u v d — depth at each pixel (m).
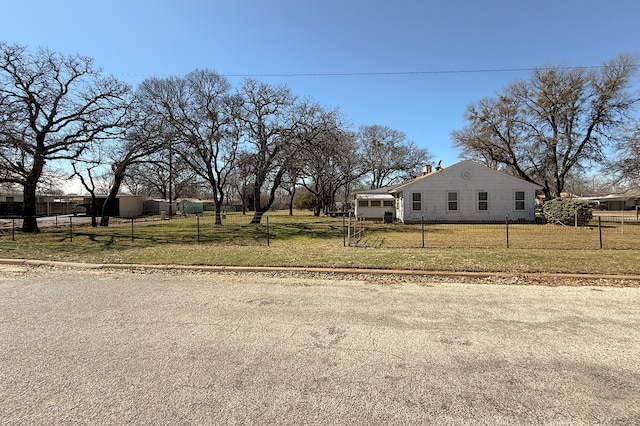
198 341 3.77
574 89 26.88
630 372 3.01
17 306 5.10
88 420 2.39
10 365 3.21
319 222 27.38
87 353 3.46
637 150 22.33
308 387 2.81
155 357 3.37
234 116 22.89
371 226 22.08
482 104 31.17
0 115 15.95
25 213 18.98
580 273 6.76
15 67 17.52
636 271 6.82
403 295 5.61
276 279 6.82
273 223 25.92
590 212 20.31
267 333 4.00
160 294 5.75
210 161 25.36
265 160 23.48
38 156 18.38
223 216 34.03
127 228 21.86
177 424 2.35
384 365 3.19
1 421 2.38
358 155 46.53
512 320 4.37
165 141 21.19
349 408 2.52
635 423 2.33
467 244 12.05
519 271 6.99
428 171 33.94
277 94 22.39
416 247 10.91
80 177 23.89
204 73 24.23
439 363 3.22
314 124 21.77
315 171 24.73
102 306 5.08
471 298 5.39
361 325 4.24
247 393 2.73
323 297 5.52
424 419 2.39
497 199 25.14
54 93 18.80
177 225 25.06
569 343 3.64
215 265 7.98
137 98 21.11
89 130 19.86
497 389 2.77
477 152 33.84
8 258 9.18
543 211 23.95
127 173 26.75
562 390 2.74
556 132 28.36
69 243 12.69
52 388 2.80
